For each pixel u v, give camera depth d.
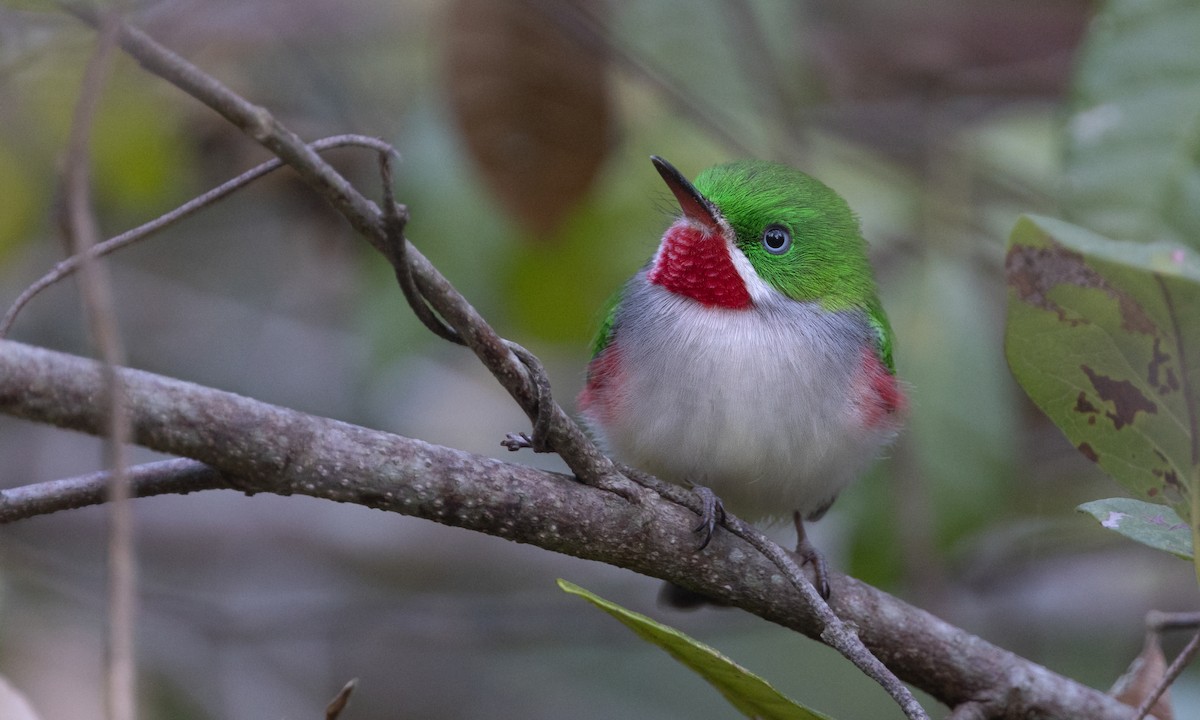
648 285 7.96
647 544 6.16
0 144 10.48
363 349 9.97
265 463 5.31
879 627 6.76
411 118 10.09
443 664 13.44
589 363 8.25
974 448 9.18
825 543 12.66
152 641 11.23
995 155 11.38
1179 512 5.30
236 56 11.19
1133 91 7.92
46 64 10.05
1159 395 5.14
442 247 9.97
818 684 13.19
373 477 5.52
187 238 13.18
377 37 11.49
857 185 11.40
